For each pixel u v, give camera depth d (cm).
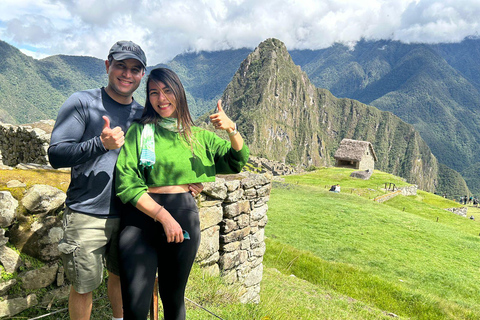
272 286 979
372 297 1159
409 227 2347
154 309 313
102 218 246
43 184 301
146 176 246
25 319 281
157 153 243
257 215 660
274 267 1284
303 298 933
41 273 294
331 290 1120
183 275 246
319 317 795
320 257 1516
